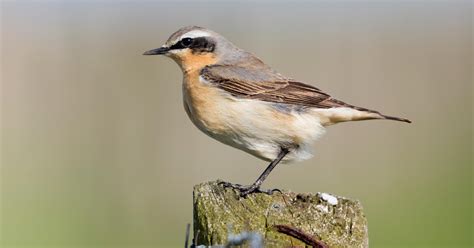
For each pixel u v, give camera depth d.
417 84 20.28
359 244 6.23
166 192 16.88
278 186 17.09
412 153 18.66
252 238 5.97
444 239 14.83
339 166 17.97
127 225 15.94
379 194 16.80
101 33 21.31
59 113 19.33
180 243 15.53
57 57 20.33
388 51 21.36
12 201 16.83
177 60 10.12
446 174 17.75
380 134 19.02
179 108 18.77
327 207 6.66
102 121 18.61
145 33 21.39
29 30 21.78
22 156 18.39
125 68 19.84
